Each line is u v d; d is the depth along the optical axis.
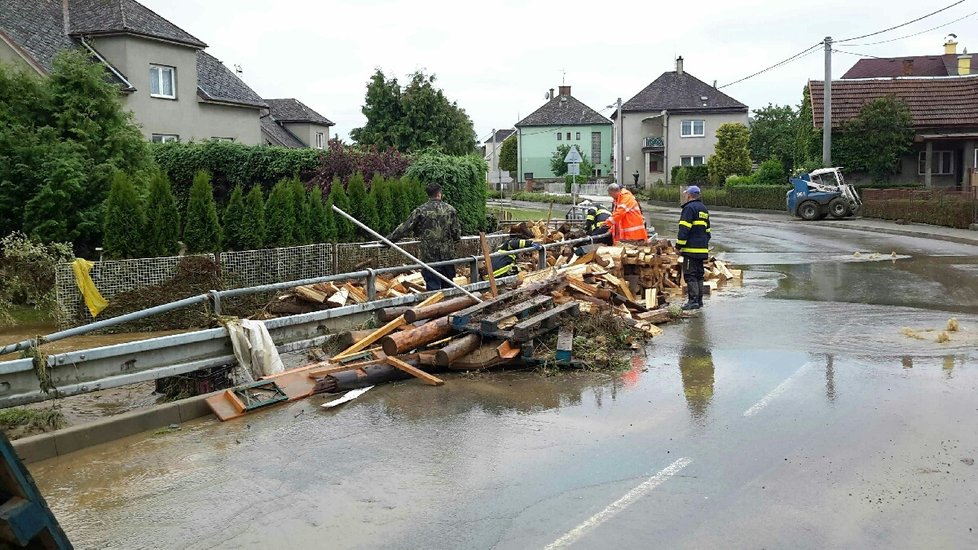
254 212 13.91
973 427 6.17
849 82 39.22
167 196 12.59
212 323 8.09
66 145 13.42
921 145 37.50
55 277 11.47
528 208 48.91
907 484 5.06
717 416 6.62
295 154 22.11
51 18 26.92
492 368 8.49
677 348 9.46
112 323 6.84
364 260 13.70
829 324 10.80
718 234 29.03
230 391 7.09
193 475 5.50
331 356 8.90
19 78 13.82
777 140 59.97
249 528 4.62
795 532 4.41
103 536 4.54
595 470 5.43
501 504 4.88
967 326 10.40
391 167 21.31
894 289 14.27
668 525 4.53
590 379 8.03
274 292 12.22
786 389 7.43
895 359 8.58
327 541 4.43
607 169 81.31
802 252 22.06
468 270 13.88
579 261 13.02
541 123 81.38
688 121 60.78
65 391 6.30
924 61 55.75
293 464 5.69
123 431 6.40
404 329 8.33
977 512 4.63
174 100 28.27
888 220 31.91
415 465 5.61
